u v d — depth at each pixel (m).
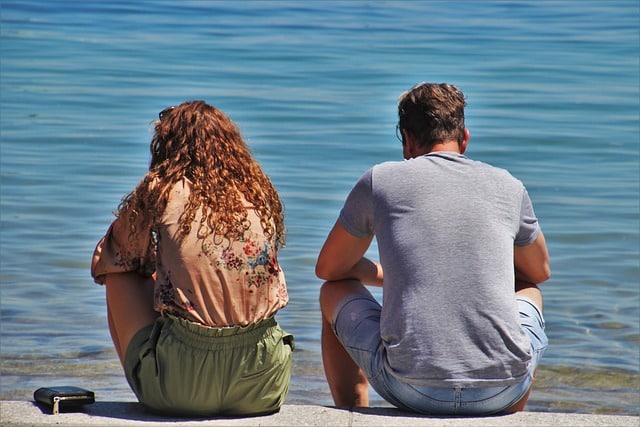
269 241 13.28
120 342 13.57
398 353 12.84
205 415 13.18
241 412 13.28
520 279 14.59
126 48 71.88
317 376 22.20
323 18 86.19
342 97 58.12
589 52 72.50
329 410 13.35
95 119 51.69
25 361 22.83
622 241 33.38
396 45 74.56
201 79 62.50
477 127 51.38
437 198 13.09
